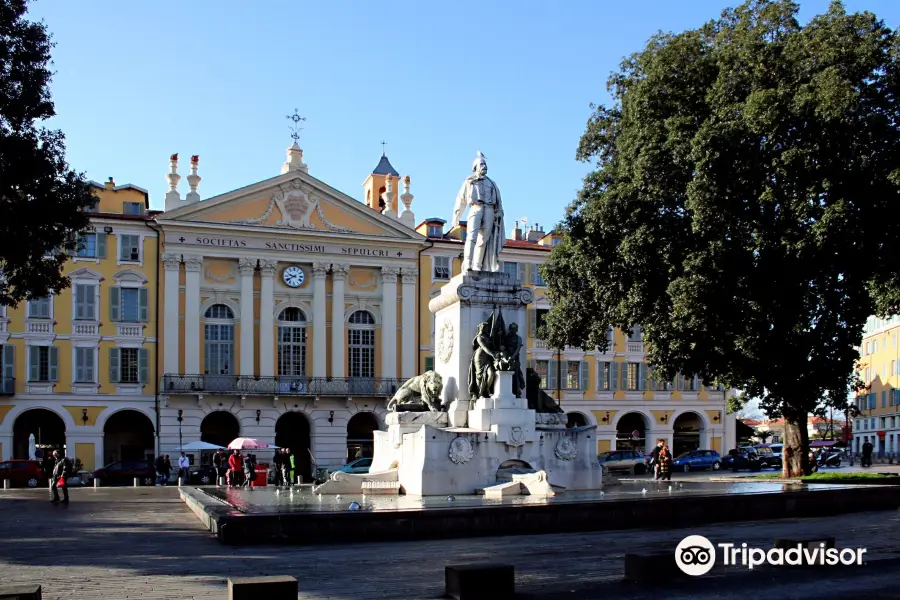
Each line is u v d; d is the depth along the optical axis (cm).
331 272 5547
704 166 2633
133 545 1483
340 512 1462
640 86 2906
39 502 2738
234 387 5278
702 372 3066
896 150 2530
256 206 5434
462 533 1478
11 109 2664
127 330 5209
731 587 1034
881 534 1508
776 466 5838
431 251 5797
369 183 6669
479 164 2141
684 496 1709
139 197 5391
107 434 5362
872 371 8506
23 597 790
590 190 3183
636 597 982
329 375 5503
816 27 2694
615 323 3159
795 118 2542
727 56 2781
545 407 2097
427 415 2047
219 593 1030
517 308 2064
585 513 1556
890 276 2670
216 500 1981
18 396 5012
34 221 2738
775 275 2767
